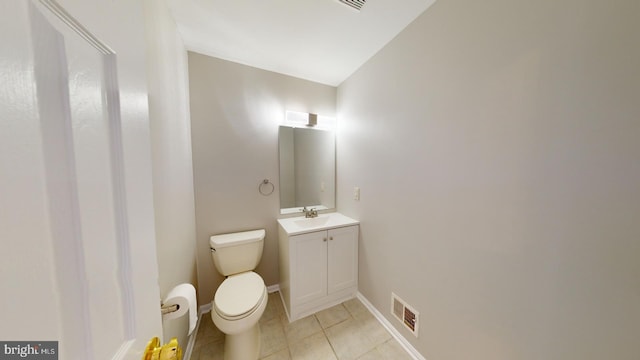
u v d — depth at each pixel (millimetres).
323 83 2092
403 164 1350
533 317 793
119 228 366
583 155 661
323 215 2094
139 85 447
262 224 1909
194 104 1612
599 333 653
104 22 348
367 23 1274
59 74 265
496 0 855
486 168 917
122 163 375
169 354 425
